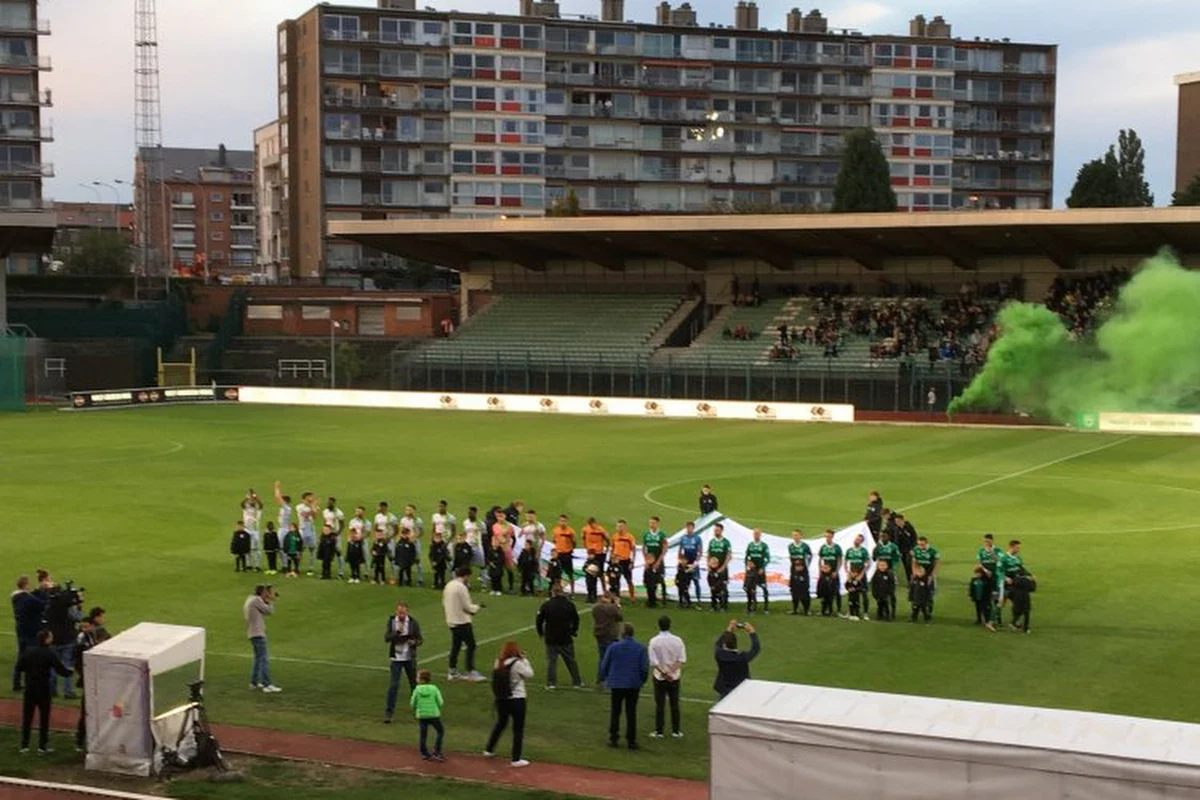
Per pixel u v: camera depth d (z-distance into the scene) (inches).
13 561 1641.2
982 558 1320.1
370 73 5915.4
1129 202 5526.6
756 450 2854.3
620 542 1440.7
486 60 6033.5
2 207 5393.7
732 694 748.6
